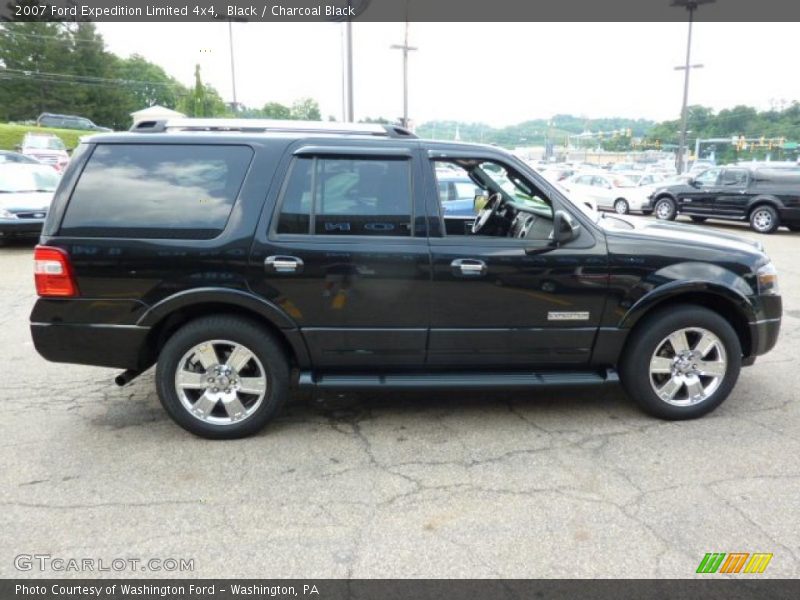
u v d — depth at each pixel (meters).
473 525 2.84
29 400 4.31
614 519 2.88
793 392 4.50
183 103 39.06
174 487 3.15
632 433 3.81
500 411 4.16
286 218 3.54
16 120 59.09
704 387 3.97
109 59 63.81
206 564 2.56
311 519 2.88
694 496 3.08
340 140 3.62
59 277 3.46
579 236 3.71
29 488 3.12
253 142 3.58
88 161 3.53
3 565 2.54
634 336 3.86
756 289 3.87
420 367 3.82
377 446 3.64
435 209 3.63
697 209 16.53
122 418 4.02
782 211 14.59
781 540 2.72
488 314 3.69
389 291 3.60
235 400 3.66
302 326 3.60
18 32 58.19
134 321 3.51
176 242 3.47
